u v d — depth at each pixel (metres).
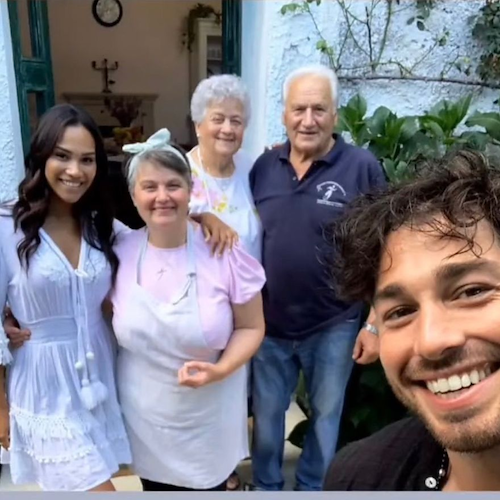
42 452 1.37
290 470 2.21
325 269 1.58
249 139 2.64
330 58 2.51
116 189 1.56
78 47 6.42
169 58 6.70
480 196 0.62
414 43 2.65
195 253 1.39
